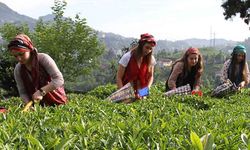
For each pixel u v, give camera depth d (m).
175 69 9.07
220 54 190.00
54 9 46.84
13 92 33.88
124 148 2.97
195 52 8.83
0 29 46.66
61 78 6.06
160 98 7.35
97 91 13.44
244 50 10.04
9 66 33.31
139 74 8.08
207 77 151.25
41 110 4.66
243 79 10.32
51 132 3.36
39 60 5.98
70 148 2.88
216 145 3.06
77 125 3.52
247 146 2.88
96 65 48.34
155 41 7.90
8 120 4.00
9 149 2.75
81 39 45.81
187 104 7.50
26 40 5.73
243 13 37.00
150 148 3.05
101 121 4.18
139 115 5.15
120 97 7.37
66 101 6.45
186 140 2.94
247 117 5.51
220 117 4.87
